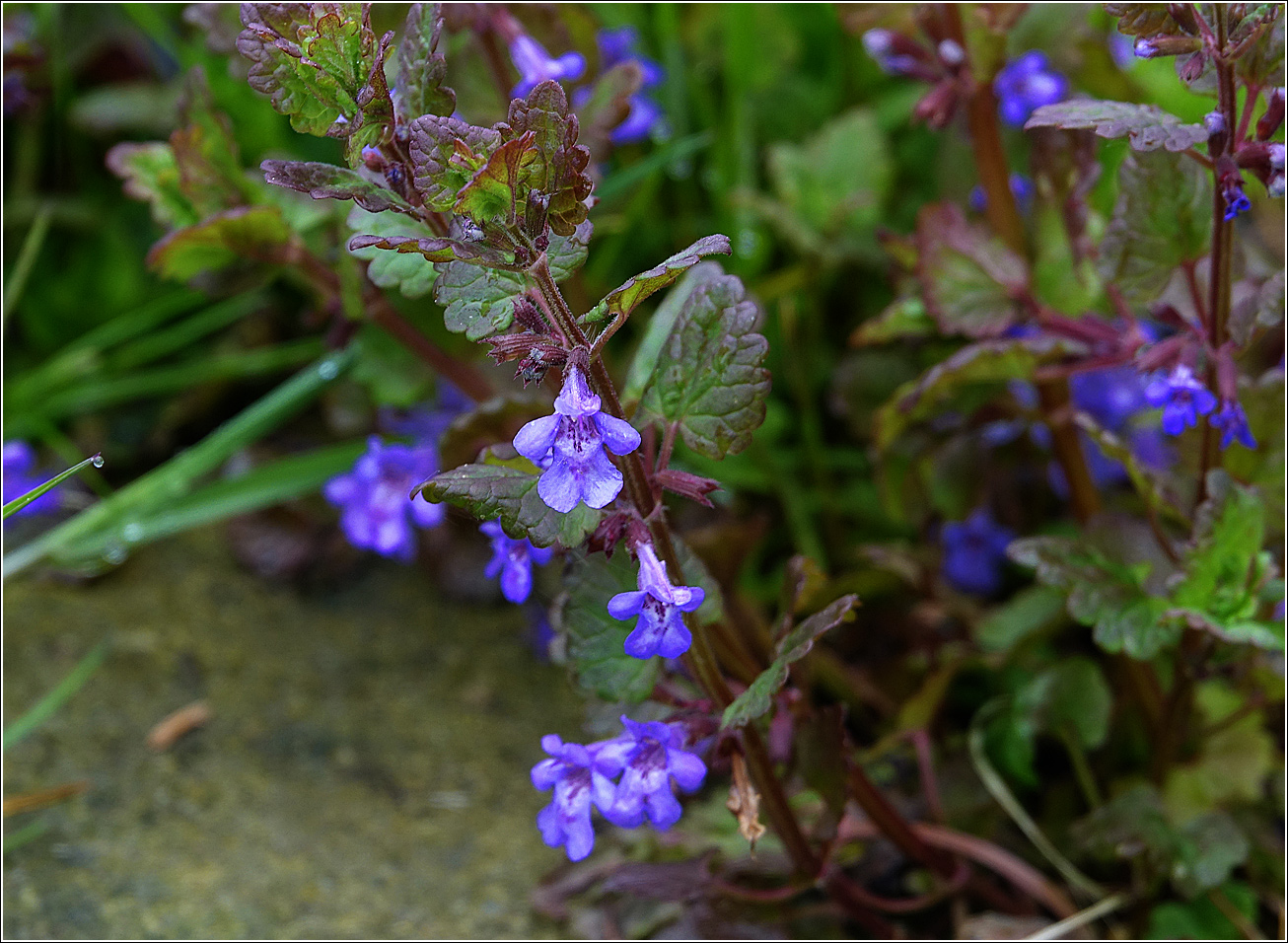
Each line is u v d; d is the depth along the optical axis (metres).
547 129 0.38
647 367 0.43
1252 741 0.47
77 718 0.51
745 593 0.53
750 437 0.41
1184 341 0.44
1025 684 0.50
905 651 0.53
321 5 0.41
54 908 0.46
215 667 0.54
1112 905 0.47
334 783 0.50
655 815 0.40
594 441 0.38
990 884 0.48
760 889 0.47
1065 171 0.48
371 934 0.46
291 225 0.48
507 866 0.48
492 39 0.49
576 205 0.39
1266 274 0.50
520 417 0.46
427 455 0.50
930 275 0.49
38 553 0.53
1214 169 0.42
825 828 0.44
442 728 0.52
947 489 0.52
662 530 0.41
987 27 0.48
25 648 0.53
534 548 0.42
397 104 0.41
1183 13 0.42
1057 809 0.49
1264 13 0.41
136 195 0.49
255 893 0.47
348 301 0.47
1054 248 0.49
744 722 0.40
